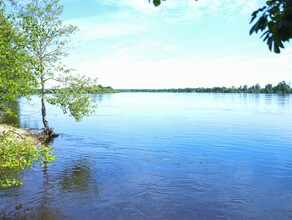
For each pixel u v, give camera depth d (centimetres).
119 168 1891
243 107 7981
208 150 2436
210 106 8500
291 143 2741
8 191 1460
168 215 1222
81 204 1323
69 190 1491
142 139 2933
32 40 1681
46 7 2461
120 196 1420
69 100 2730
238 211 1263
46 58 2439
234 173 1792
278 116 5394
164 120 4703
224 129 3656
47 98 2764
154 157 2184
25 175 1714
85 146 2575
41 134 2841
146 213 1239
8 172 1744
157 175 1747
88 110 2817
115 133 3319
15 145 1120
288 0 304
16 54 1166
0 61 1123
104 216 1212
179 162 2042
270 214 1238
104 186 1557
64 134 3212
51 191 1473
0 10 1483
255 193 1466
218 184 1594
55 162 2012
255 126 3950
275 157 2206
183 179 1673
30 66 1234
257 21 327
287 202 1358
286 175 1756
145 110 6869
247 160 2109
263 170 1858
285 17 293
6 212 1230
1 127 1750
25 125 3869
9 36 1218
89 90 2786
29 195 1416
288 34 304
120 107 7956
